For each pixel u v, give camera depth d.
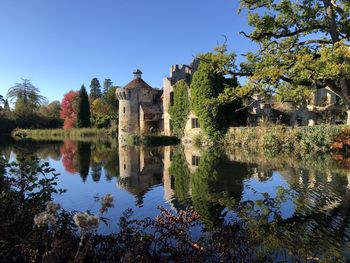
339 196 9.77
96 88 100.06
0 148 26.22
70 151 26.69
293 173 13.99
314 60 9.42
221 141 30.06
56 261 3.96
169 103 41.97
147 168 17.20
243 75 10.97
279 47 11.22
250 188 11.40
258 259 5.25
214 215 8.27
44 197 5.23
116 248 4.73
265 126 26.58
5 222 4.36
